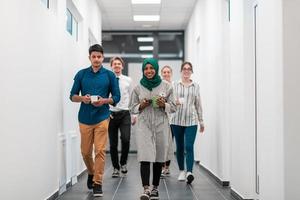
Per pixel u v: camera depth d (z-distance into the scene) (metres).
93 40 8.43
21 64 3.24
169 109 4.21
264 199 3.49
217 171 5.72
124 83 6.04
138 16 10.07
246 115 4.18
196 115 5.52
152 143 4.20
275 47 3.18
